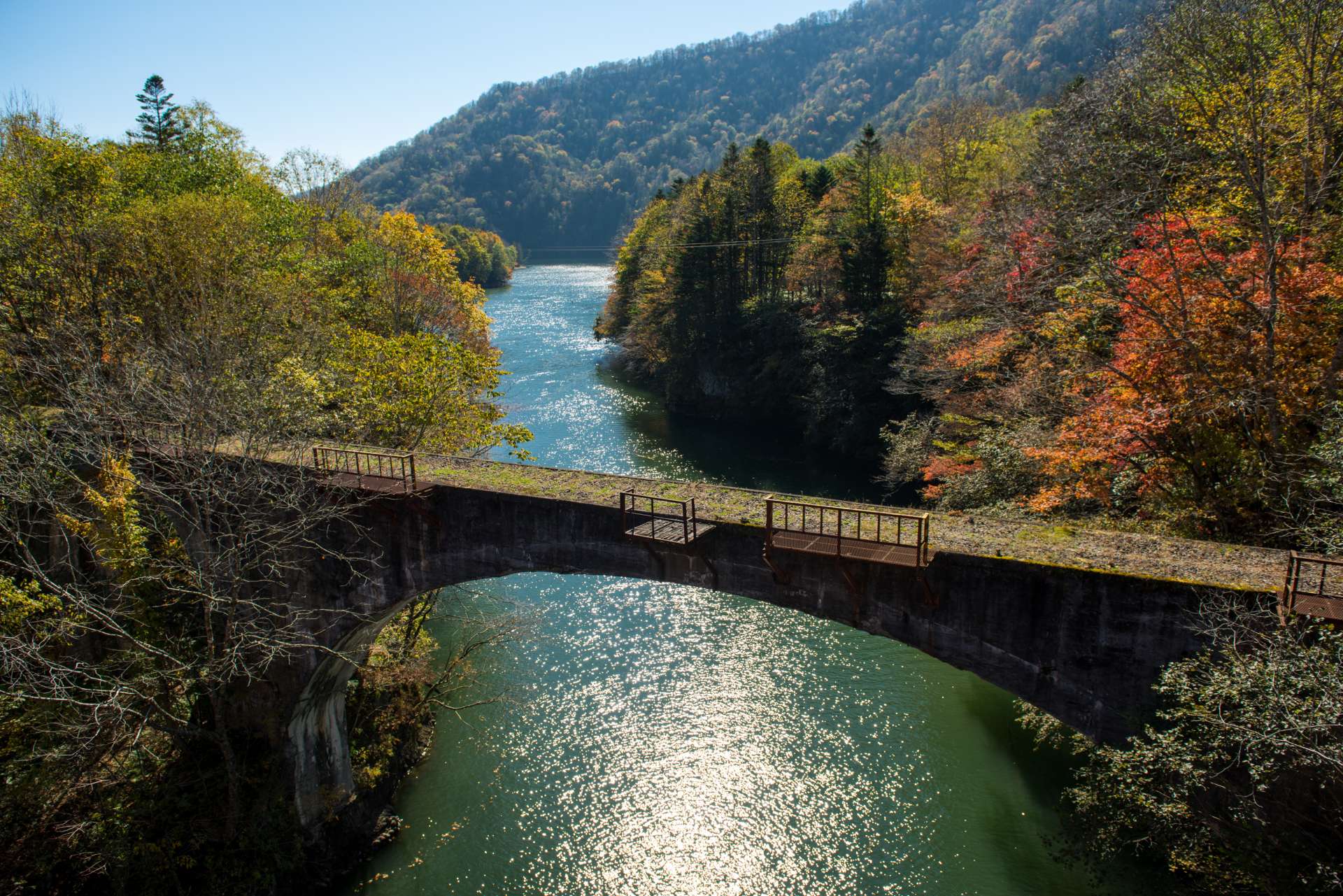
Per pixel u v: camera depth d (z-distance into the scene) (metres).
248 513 19.27
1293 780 11.70
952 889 18.86
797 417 58.31
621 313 82.06
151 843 18.50
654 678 28.05
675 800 22.38
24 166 29.20
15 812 17.91
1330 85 20.16
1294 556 11.66
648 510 16.59
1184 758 11.87
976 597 13.89
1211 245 21.34
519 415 61.06
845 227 56.69
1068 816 16.50
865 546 14.44
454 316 48.50
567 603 33.50
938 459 31.34
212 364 19.73
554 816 22.08
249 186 40.53
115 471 19.11
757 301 64.62
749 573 15.73
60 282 25.77
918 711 25.58
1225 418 19.69
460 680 28.00
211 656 17.97
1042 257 28.20
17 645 16.92
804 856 20.22
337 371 27.98
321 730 21.42
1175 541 14.27
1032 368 28.39
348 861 20.88
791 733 24.83
